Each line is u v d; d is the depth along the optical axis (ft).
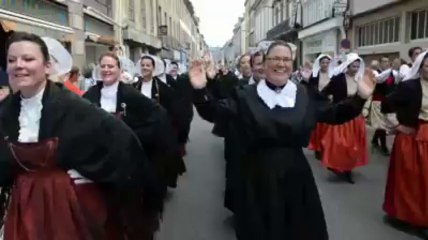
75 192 7.64
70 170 7.66
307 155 26.45
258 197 10.82
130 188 8.16
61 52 8.72
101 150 7.64
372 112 27.45
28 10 33.27
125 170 7.82
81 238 7.62
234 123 11.16
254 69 17.46
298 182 10.81
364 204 17.84
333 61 24.59
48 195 7.44
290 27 105.40
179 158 19.25
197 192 19.84
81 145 7.48
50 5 38.04
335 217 16.43
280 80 10.75
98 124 7.57
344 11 66.44
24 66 7.13
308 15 91.86
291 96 10.83
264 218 10.74
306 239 10.85
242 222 11.04
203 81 11.79
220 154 28.19
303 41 99.25
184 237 14.90
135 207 8.53
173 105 19.53
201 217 16.74
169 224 16.03
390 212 15.57
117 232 8.41
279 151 10.75
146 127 13.28
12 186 7.79
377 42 56.03
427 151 14.46
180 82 19.39
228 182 15.46
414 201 14.74
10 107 7.58
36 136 7.39
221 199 18.84
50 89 7.49
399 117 14.93
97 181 7.78
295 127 10.57
